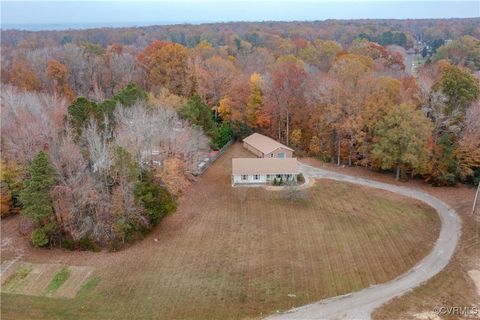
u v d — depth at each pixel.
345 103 60.03
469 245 39.38
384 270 35.72
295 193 50.12
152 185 41.91
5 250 39.31
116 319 30.00
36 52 101.25
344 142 60.66
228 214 46.59
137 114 48.72
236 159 56.44
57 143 43.25
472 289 32.75
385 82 60.62
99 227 39.59
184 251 39.03
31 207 37.75
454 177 53.03
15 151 45.34
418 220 44.75
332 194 51.47
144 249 39.50
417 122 51.41
